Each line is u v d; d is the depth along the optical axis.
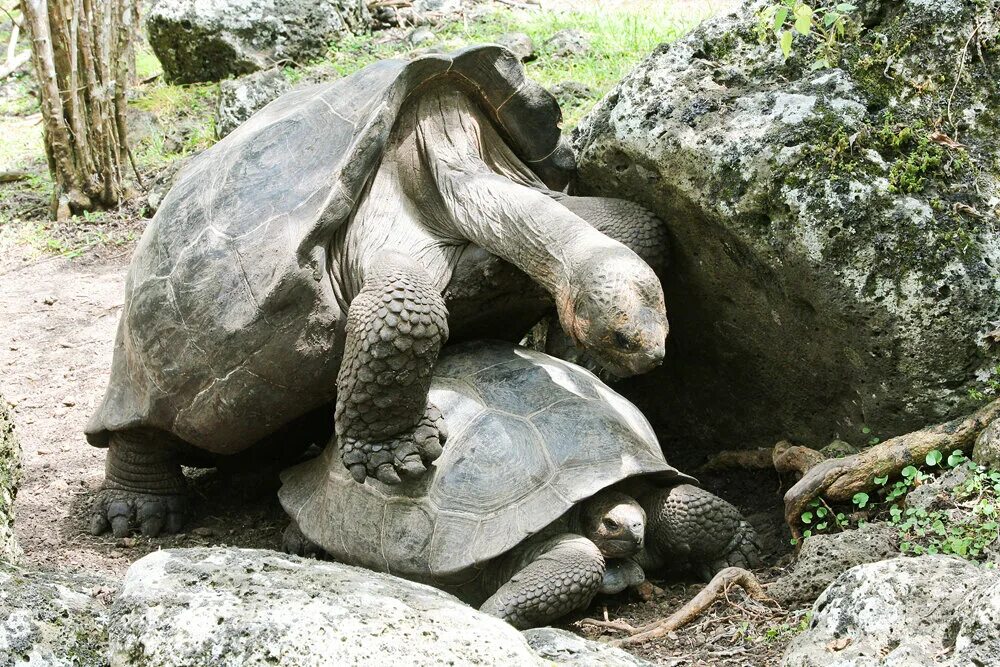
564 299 4.17
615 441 4.13
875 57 4.23
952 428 3.99
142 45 13.54
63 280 8.35
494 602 3.77
